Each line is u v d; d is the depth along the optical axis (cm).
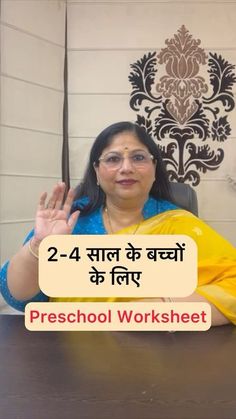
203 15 166
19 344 74
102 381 60
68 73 173
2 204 166
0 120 164
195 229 101
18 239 171
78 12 171
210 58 166
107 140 101
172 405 54
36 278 90
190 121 166
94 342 75
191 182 166
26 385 58
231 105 166
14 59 166
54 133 174
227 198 165
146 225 103
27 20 168
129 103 170
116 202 103
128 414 52
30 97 169
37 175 174
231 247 98
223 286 87
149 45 168
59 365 65
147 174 101
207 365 65
